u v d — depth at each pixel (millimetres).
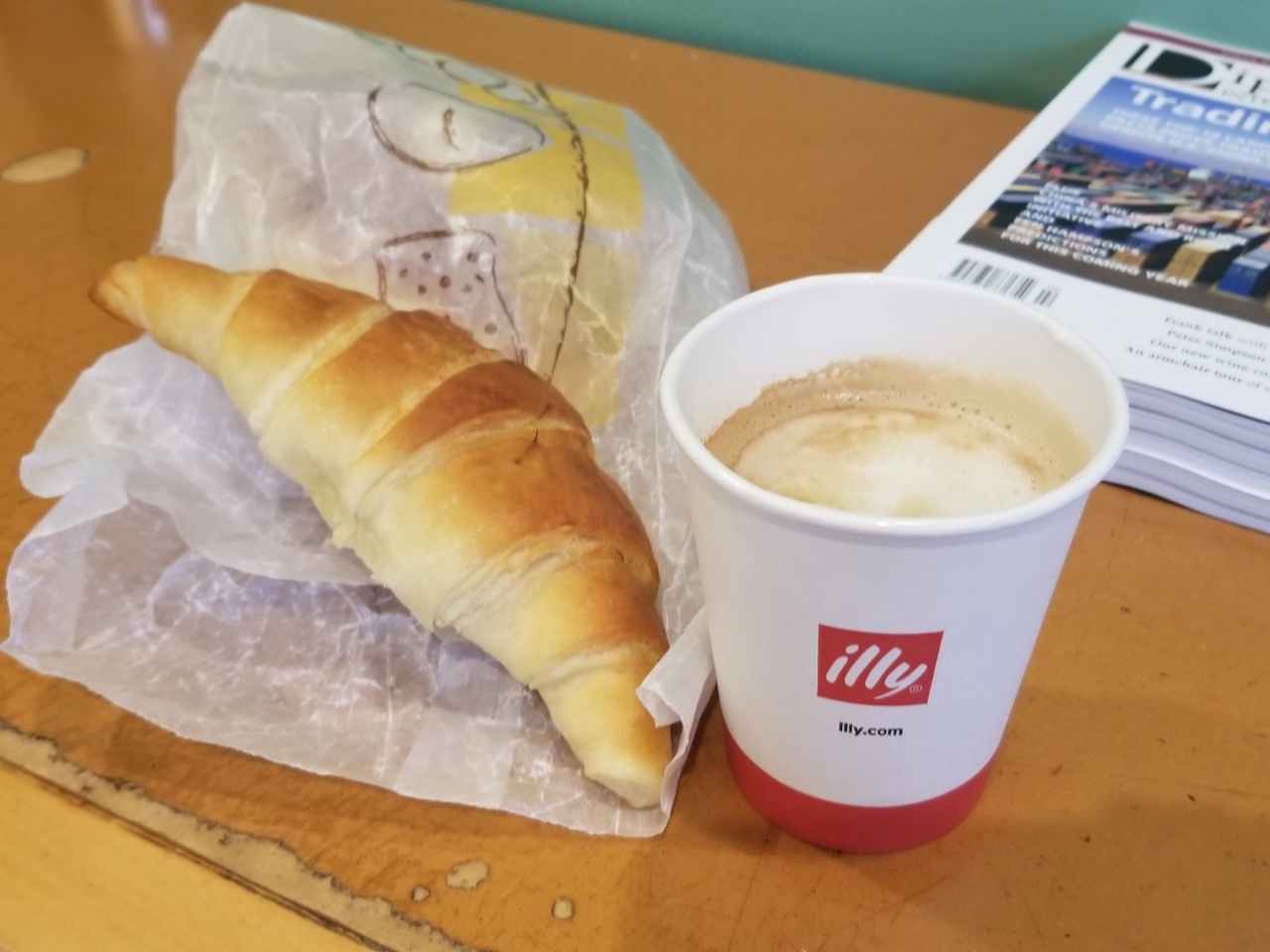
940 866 359
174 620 453
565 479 416
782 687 319
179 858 365
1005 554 270
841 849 365
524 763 402
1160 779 385
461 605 400
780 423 367
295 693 427
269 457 443
